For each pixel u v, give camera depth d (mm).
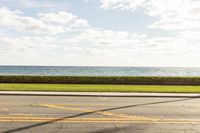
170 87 27922
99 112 11898
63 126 9062
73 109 12695
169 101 17016
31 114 11141
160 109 13219
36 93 20188
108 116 10953
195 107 14148
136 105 14602
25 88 24109
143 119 10430
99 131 8469
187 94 21078
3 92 20547
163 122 9961
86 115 11094
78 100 16750
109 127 9016
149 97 19609
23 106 13516
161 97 19688
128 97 19375
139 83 34719
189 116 11297
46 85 29281
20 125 9086
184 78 34688
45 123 9453
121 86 28734
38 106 13570
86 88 24953
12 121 9688
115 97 19234
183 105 14984
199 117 11086
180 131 8656
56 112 11734
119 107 13664
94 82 34875
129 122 9844
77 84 32656
